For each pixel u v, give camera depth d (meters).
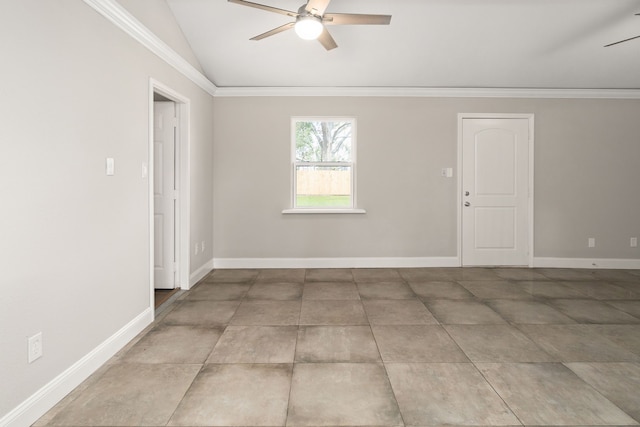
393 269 5.10
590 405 1.98
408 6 3.58
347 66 4.58
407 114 5.13
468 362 2.46
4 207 1.71
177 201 4.14
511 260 5.20
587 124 5.14
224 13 3.67
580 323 3.16
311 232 5.18
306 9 2.76
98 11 2.41
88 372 2.30
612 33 3.95
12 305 1.76
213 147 5.10
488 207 5.18
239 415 1.89
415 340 2.81
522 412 1.92
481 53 4.32
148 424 1.82
